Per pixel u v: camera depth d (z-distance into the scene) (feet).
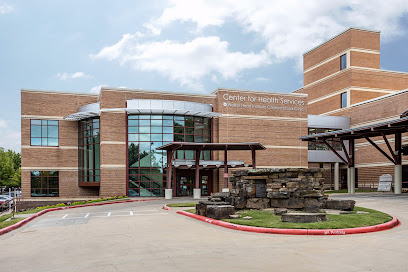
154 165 109.91
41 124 121.08
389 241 30.99
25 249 33.04
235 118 120.06
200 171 116.57
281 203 50.93
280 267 22.95
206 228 41.11
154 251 29.12
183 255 27.20
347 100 152.66
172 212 61.87
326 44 168.76
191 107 109.40
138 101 106.32
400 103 124.06
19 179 238.89
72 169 121.70
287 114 126.72
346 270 22.00
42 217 63.36
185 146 97.66
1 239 40.37
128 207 77.41
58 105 122.62
